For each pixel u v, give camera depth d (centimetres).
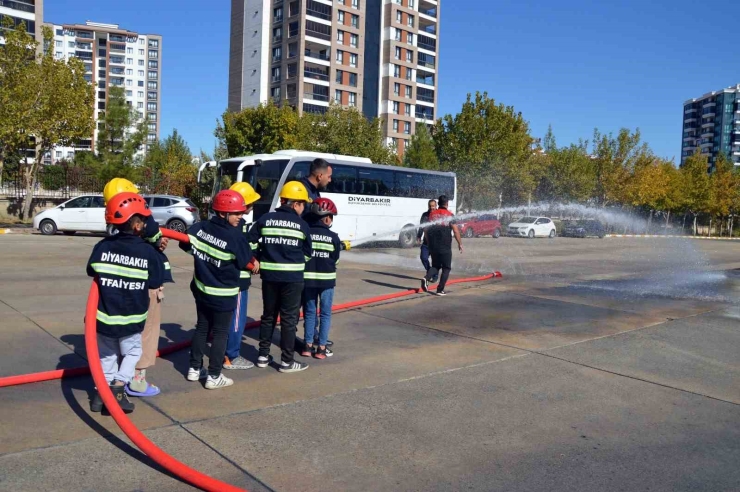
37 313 817
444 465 394
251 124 3847
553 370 625
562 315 929
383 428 453
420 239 1170
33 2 6156
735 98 13050
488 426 465
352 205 2191
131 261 434
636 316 939
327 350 652
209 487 345
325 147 4019
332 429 447
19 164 3209
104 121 4753
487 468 392
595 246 2947
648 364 660
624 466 402
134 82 13512
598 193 4991
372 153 4138
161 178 3950
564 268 1692
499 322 861
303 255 575
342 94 6812
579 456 416
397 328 803
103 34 13075
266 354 597
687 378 611
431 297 1057
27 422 438
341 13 6738
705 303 1089
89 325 429
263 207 1997
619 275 1534
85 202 2289
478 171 4178
